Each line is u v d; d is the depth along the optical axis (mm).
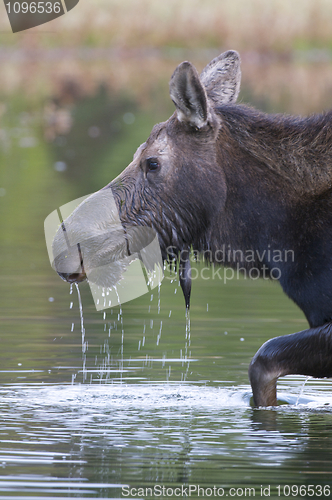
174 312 35531
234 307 36438
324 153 22812
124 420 22422
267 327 32875
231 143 23109
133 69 135250
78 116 98875
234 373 27375
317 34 143375
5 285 39219
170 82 22234
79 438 20719
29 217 52906
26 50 149375
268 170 22922
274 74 123500
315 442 20391
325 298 22109
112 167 69062
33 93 115688
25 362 28266
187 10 145875
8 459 19078
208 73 25141
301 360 22344
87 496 17031
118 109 102938
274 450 19797
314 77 120750
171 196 22953
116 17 147500
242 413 23125
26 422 22172
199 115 22484
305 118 23625
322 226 22250
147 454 19453
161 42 146500
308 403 24500
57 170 68250
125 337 31453
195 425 21922
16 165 70375
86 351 29531
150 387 25859
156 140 23047
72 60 144875
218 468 18516
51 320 33562
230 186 22984
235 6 145500
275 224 22812
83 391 25281
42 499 16891
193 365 28172
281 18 143375
